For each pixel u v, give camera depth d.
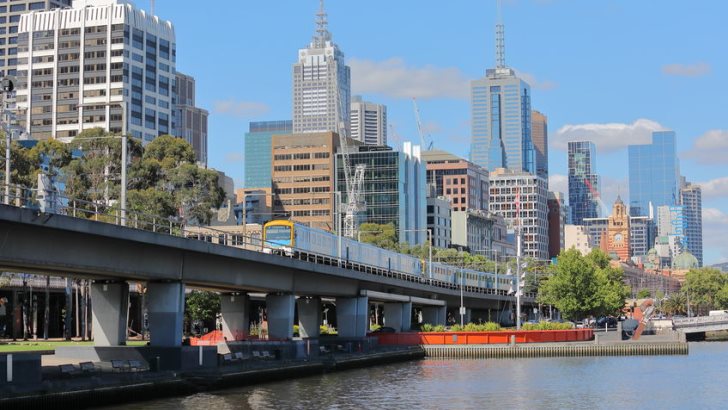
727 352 156.50
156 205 151.38
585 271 198.88
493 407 75.62
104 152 160.88
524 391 87.50
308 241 121.56
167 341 78.56
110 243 69.31
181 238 75.81
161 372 73.38
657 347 147.62
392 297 144.50
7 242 59.47
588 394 85.44
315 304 124.19
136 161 168.25
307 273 109.56
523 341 145.88
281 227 116.75
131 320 161.12
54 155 155.62
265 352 98.44
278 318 105.50
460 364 123.12
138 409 64.06
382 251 153.38
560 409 75.12
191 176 164.50
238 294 105.38
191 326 155.50
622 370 113.69
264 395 78.06
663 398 83.06
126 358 77.81
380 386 89.69
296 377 95.75
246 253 87.88
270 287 99.19
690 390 89.69
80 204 149.50
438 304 175.25
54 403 57.56
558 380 99.00
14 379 57.94
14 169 138.50
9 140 85.19
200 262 82.62
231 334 104.94
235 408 67.75
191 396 74.31
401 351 128.00
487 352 137.12
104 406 63.28
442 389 88.06
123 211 78.25
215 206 168.25
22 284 139.25
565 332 152.00
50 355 83.31
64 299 157.25
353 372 106.69
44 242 62.56
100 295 79.00
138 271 73.25
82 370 67.56
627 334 162.50
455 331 146.12
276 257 95.12
